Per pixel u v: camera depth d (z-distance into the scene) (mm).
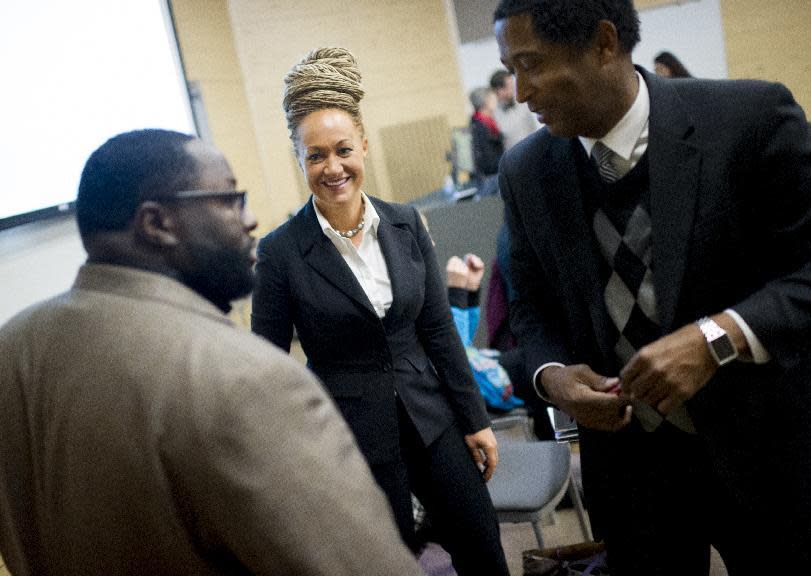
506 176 1402
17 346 801
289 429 714
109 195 790
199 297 804
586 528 2418
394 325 1635
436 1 8477
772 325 1093
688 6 8164
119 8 3346
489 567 1711
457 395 1713
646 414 1314
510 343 3039
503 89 6492
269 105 7262
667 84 1200
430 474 1683
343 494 721
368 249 1642
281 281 1607
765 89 1151
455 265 2441
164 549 722
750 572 1309
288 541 692
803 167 1126
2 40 2598
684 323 1206
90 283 804
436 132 8477
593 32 1109
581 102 1145
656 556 1370
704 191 1152
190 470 693
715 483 1292
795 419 1196
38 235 2740
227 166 845
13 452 786
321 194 1570
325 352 1634
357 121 1596
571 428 1688
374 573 716
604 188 1233
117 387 725
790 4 7984
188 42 5863
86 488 727
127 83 3293
